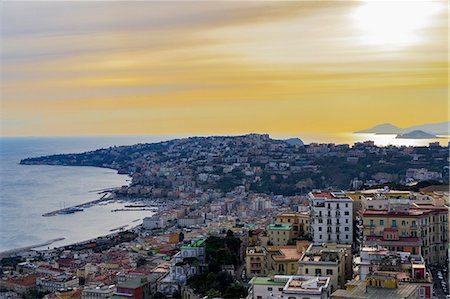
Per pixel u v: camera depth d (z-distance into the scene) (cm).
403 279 17562
